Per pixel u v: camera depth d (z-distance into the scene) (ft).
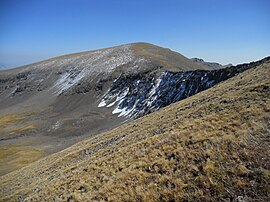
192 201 33.42
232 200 30.35
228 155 38.60
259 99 56.90
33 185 86.84
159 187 39.73
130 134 95.25
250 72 110.63
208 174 36.29
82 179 59.82
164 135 63.10
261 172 31.71
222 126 50.47
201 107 77.25
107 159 65.62
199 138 48.67
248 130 43.16
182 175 39.75
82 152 110.63
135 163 52.65
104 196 45.52
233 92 77.41
